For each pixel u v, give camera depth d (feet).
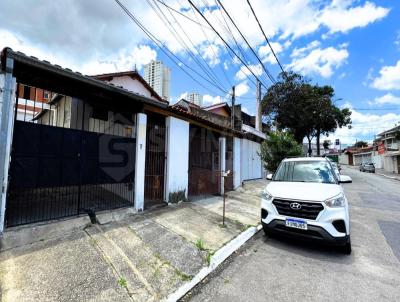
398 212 24.40
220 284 10.05
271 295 9.15
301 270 11.26
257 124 51.65
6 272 9.20
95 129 22.71
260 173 51.96
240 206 24.43
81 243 12.03
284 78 67.10
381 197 34.45
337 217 12.37
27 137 12.55
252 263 12.10
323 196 13.07
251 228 17.34
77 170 14.84
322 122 72.95
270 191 15.10
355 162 173.58
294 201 13.42
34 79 12.91
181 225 16.38
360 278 10.48
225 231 16.47
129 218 16.46
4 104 11.11
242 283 10.11
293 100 67.36
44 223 12.99
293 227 13.16
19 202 14.35
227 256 12.88
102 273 9.88
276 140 35.24
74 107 23.53
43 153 13.20
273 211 14.23
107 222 15.21
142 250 12.23
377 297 9.04
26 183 12.42
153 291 9.19
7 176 11.50
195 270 10.98
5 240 10.96
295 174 17.46
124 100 17.49
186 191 23.76
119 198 18.47
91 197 18.52
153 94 46.60
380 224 19.67
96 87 14.69
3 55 10.71
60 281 9.07
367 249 13.92
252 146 47.70
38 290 8.46
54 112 28.99
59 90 14.17
